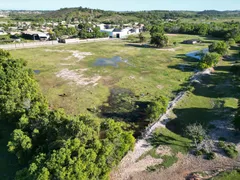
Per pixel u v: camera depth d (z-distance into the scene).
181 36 131.12
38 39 115.81
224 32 122.00
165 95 49.28
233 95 47.66
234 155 29.17
